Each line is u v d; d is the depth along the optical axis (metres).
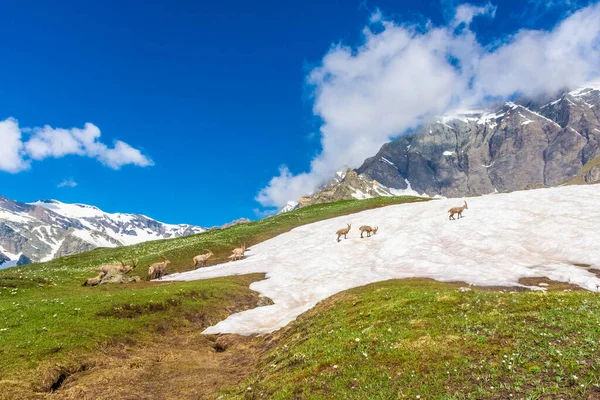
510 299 20.23
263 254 62.41
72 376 20.97
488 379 11.94
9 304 29.61
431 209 71.00
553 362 12.13
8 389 17.77
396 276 40.56
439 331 16.61
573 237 44.50
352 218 78.00
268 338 27.95
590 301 17.95
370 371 14.07
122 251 79.12
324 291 39.97
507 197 67.75
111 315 29.69
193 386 19.89
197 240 81.50
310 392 13.66
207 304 35.81
